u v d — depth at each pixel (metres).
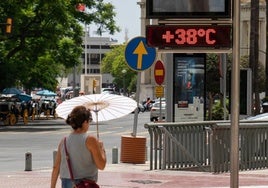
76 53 64.69
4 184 17.50
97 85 64.19
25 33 59.53
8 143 35.75
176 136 20.61
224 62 32.84
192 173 19.77
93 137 9.11
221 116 44.97
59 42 63.34
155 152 20.61
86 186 9.00
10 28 49.41
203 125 21.20
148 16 12.34
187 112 23.73
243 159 20.59
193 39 12.14
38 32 59.81
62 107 10.66
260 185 16.86
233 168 10.70
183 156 20.78
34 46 60.69
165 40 12.26
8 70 60.88
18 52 62.31
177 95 23.58
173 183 17.38
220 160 20.16
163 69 27.22
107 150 30.92
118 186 16.69
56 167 9.27
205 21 12.16
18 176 19.38
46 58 66.62
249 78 25.58
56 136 42.25
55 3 58.56
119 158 26.09
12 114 61.28
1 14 58.31
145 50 21.80
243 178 18.48
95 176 9.20
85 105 10.59
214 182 17.59
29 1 58.78
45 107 85.12
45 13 59.06
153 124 20.44
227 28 12.08
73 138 9.11
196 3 12.16
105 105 10.64
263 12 134.50
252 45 50.84
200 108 23.98
